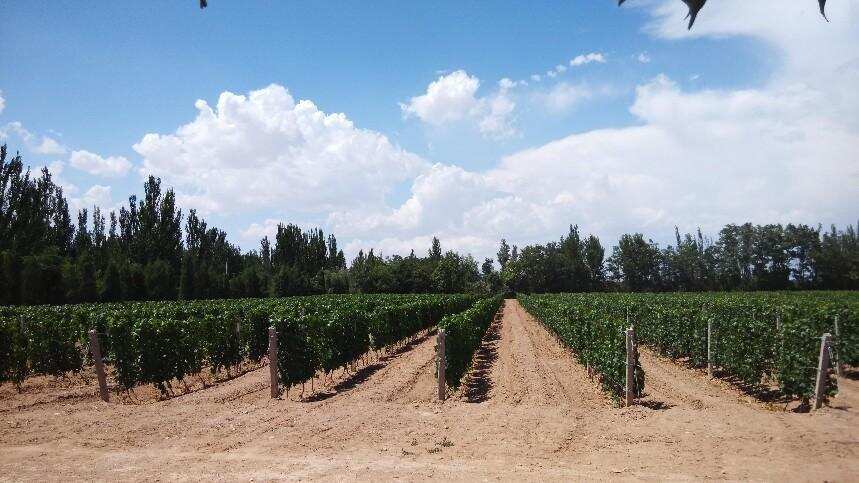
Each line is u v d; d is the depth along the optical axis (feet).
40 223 215.51
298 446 28.17
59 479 23.50
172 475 23.86
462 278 339.98
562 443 28.09
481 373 60.13
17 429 32.35
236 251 349.20
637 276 359.25
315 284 293.43
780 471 23.00
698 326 55.62
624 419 32.89
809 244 308.40
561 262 380.17
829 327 52.37
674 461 24.70
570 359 69.26
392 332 76.43
